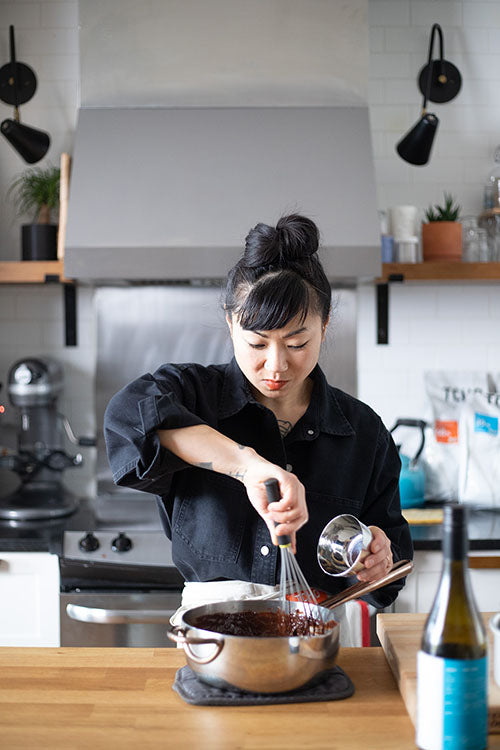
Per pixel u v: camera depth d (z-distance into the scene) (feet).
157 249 8.99
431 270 9.63
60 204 9.86
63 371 10.69
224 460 4.44
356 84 9.68
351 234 9.02
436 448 10.24
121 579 8.56
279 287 4.65
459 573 3.39
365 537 4.60
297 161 9.35
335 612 5.71
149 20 9.63
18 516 9.37
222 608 4.38
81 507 10.15
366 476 5.79
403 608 8.52
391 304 10.75
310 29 9.64
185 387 5.46
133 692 4.09
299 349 4.88
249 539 5.45
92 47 9.62
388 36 10.62
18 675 4.29
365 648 4.74
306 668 3.92
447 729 3.34
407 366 10.75
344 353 10.71
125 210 9.14
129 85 9.64
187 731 3.67
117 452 4.80
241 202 9.16
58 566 8.56
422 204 10.72
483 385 10.56
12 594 8.57
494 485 9.78
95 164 9.34
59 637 8.55
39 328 10.75
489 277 9.64
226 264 9.01
